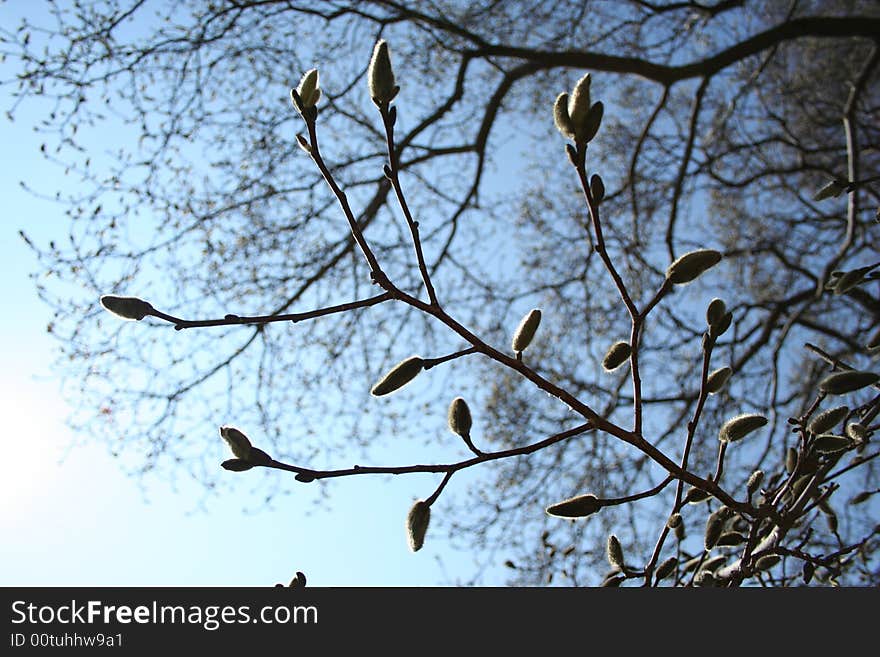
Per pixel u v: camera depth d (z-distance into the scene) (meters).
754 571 2.41
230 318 1.65
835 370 2.48
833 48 11.20
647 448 1.92
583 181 1.63
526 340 1.80
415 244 1.71
